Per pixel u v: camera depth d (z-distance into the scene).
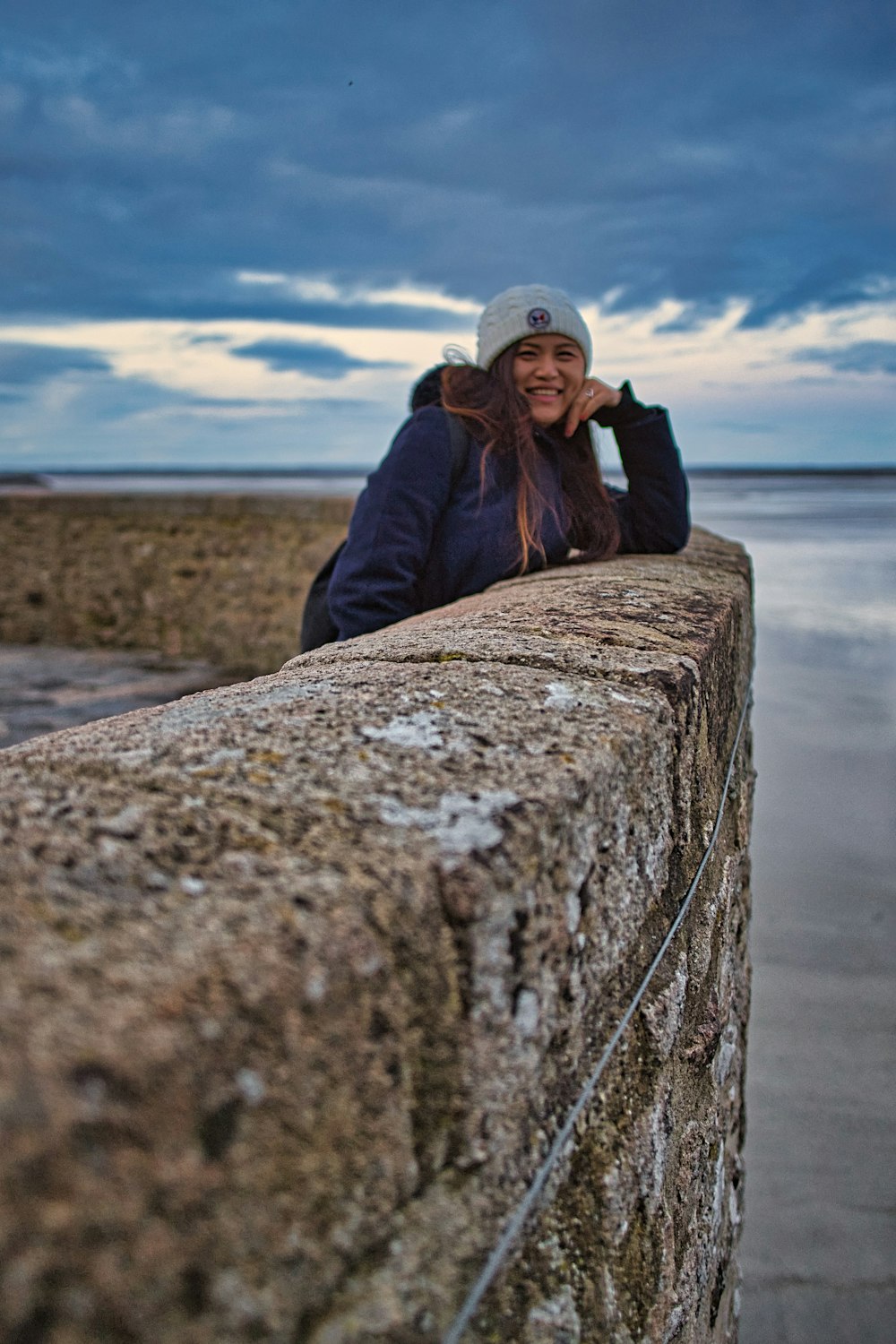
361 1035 0.53
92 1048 0.40
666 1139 1.00
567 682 1.05
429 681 1.02
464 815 0.67
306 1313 0.48
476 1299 0.61
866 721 7.10
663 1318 0.96
